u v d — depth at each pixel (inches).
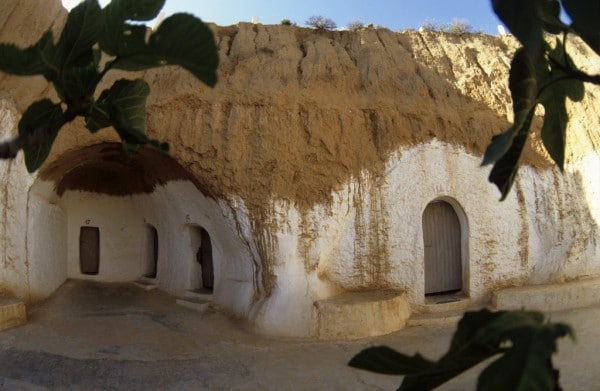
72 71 87.0
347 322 388.2
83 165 509.0
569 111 506.3
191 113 419.8
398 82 465.1
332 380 311.6
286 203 412.2
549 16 94.8
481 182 459.8
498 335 67.7
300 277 409.1
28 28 395.5
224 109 423.2
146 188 539.5
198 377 317.7
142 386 305.3
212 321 432.1
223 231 449.7
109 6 79.4
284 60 445.1
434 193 446.0
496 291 447.2
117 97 95.3
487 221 457.7
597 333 371.6
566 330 64.3
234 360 346.0
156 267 581.6
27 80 412.8
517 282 464.1
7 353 340.2
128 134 93.0
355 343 374.3
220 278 473.4
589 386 277.6
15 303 395.9
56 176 466.9
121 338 388.2
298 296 402.6
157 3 79.1
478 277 453.1
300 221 414.6
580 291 454.3
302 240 414.6
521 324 67.7
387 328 395.5
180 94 418.3
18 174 419.2
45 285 476.4
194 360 345.7
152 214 561.3
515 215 466.6
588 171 486.9
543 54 91.0
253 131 415.8
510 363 64.6
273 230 408.8
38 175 424.5
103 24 79.9
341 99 440.5
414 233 438.3
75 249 564.4
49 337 376.8
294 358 347.6
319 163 420.2
